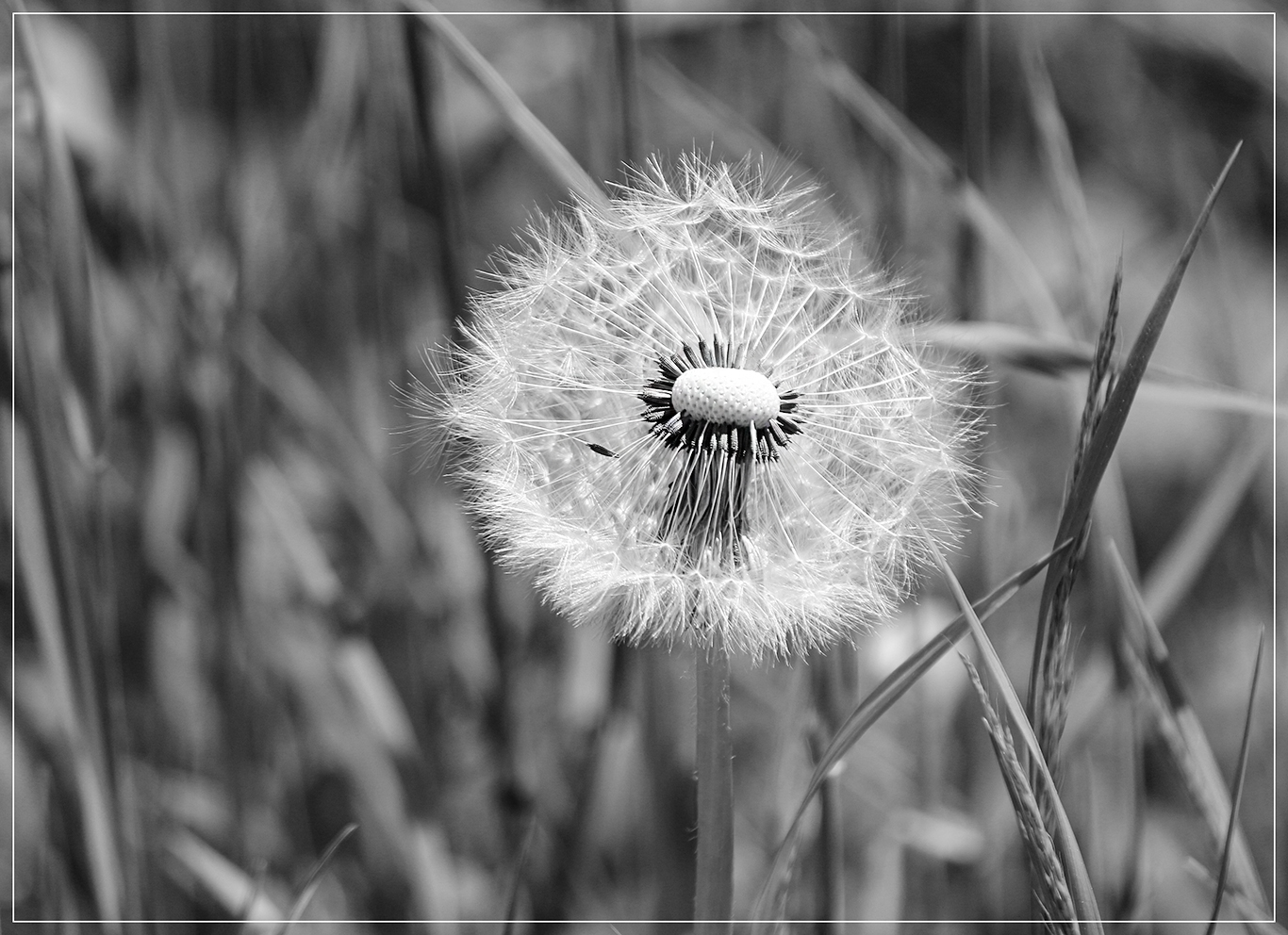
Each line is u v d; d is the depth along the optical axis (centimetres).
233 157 52
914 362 45
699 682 44
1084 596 51
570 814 50
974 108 49
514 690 49
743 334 45
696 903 44
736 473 44
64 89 51
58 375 46
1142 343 42
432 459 47
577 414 45
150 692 50
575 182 47
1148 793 51
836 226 48
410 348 52
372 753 51
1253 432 48
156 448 51
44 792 48
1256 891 45
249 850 51
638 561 44
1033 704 43
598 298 45
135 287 51
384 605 52
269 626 52
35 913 49
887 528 44
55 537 46
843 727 43
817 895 47
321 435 52
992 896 50
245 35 52
